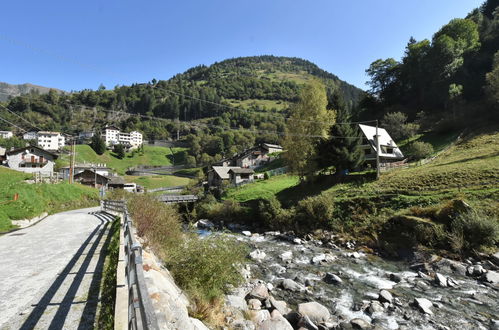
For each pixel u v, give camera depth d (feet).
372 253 66.18
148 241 32.65
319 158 125.90
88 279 22.29
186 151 469.57
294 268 55.47
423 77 244.22
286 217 97.45
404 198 81.30
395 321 33.14
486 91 160.35
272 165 239.50
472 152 119.14
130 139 515.91
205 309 22.63
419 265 54.08
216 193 168.76
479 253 52.70
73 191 124.98
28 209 67.56
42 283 21.54
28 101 526.57
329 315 33.96
